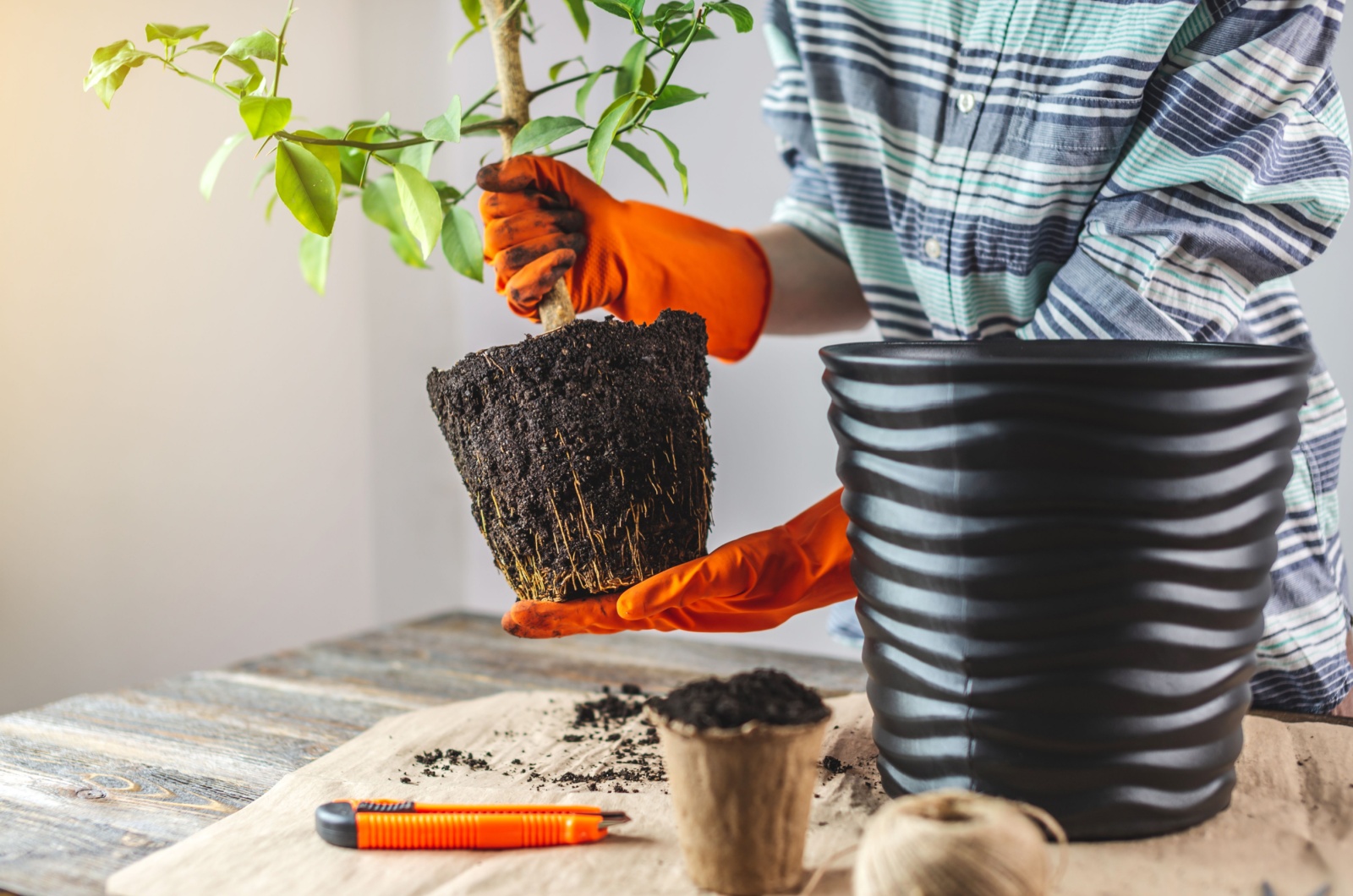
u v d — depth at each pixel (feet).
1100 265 2.29
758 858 1.48
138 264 4.67
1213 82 2.18
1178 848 1.59
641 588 1.79
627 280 2.33
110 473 4.64
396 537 5.78
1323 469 2.37
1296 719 2.24
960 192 2.47
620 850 1.67
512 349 1.93
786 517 4.87
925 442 1.52
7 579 4.31
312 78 5.24
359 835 1.67
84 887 1.60
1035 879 1.25
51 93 4.33
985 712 1.57
